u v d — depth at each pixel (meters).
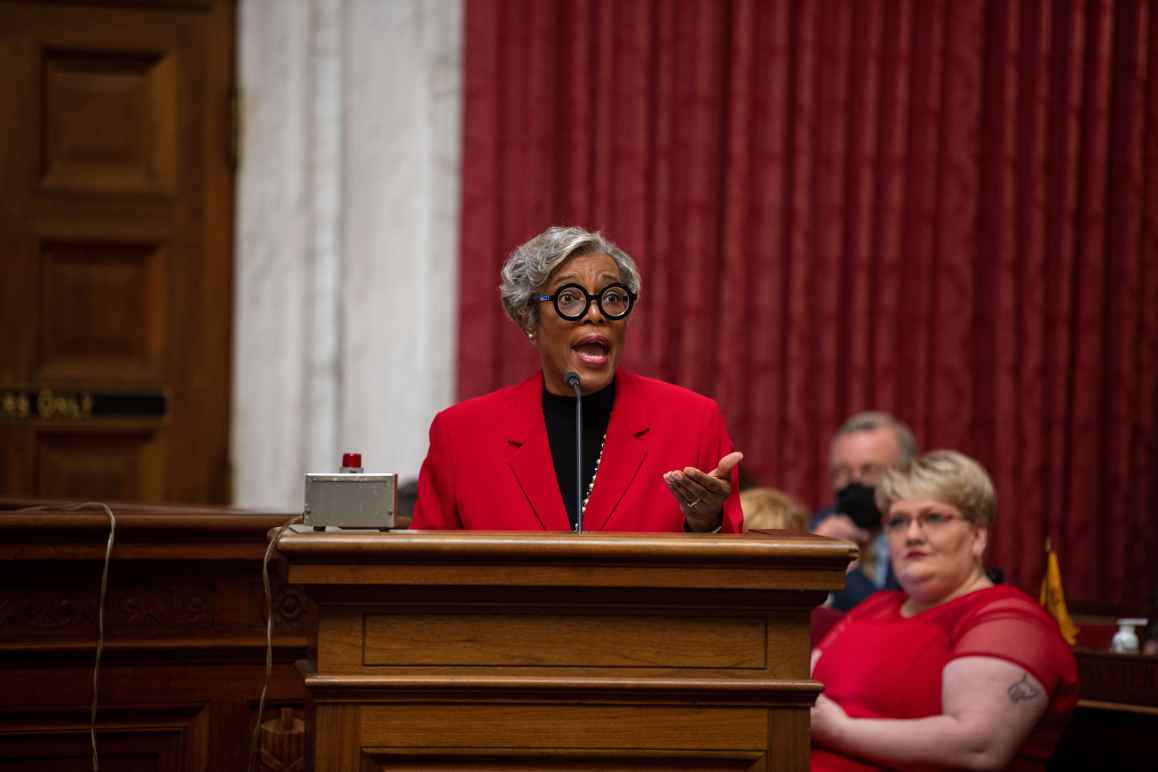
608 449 5.86
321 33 12.17
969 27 12.71
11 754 5.75
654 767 4.54
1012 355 12.80
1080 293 12.90
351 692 4.46
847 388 12.74
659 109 12.38
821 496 12.66
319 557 4.44
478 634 4.54
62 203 12.27
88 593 5.88
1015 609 6.36
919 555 6.72
